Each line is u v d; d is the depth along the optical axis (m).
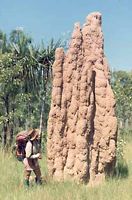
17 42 25.64
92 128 13.74
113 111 13.56
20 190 11.17
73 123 13.84
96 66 13.86
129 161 17.30
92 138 13.73
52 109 14.05
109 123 13.51
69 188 11.47
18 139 12.50
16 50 24.95
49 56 25.12
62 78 14.16
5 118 23.67
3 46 25.81
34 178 13.19
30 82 25.25
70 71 14.05
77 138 13.57
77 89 13.91
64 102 14.02
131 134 34.59
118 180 12.71
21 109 25.19
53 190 11.02
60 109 14.00
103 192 10.75
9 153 19.61
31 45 25.20
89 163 13.59
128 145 25.03
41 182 12.50
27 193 10.57
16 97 24.72
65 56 14.28
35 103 26.16
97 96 13.73
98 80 13.72
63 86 14.13
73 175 13.59
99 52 14.02
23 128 25.97
